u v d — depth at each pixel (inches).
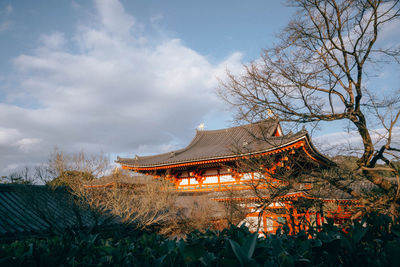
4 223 481.7
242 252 67.0
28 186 542.6
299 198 435.2
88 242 117.6
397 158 313.9
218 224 700.0
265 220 629.3
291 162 481.4
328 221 121.3
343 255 88.4
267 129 419.5
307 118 365.7
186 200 874.1
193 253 73.5
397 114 325.1
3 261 83.9
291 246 103.9
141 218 585.6
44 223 521.0
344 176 372.8
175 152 1151.6
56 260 89.4
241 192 766.5
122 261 91.3
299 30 389.7
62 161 542.6
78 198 557.0
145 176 756.6
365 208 294.7
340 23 377.7
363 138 370.9
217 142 1173.1
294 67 367.2
